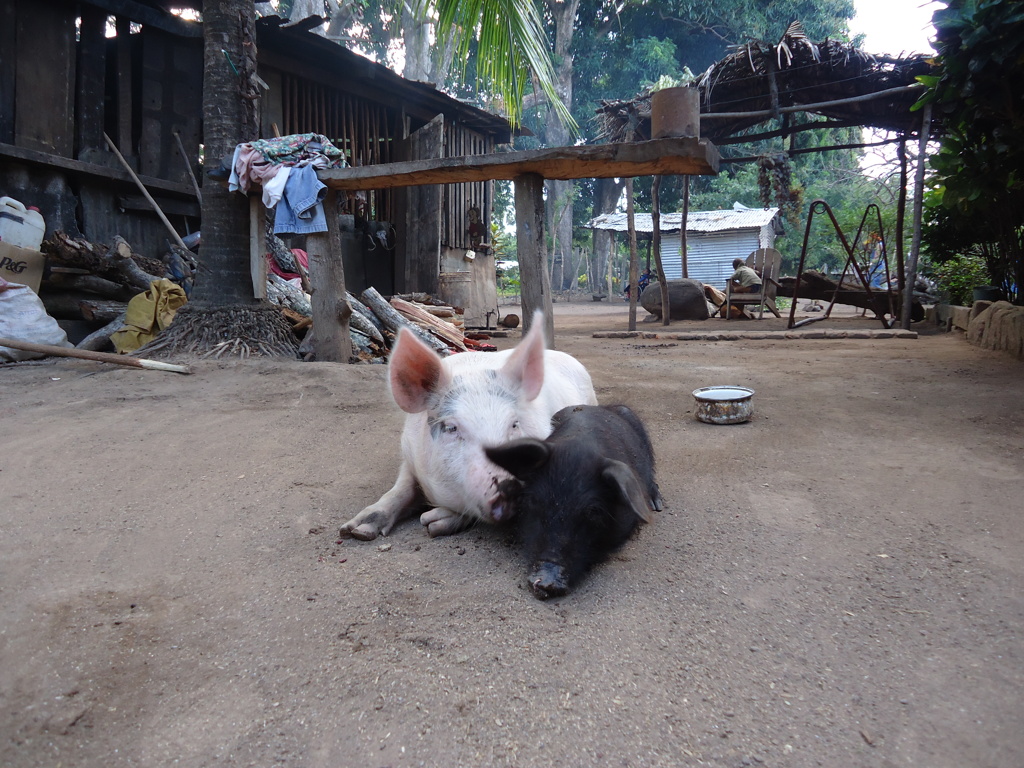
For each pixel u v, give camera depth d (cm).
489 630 149
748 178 2117
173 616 156
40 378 403
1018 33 362
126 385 382
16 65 525
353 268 785
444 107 863
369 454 277
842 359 513
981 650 139
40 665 136
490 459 169
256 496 232
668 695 126
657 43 1980
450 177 402
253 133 475
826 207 761
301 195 413
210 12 454
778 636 146
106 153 579
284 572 179
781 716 120
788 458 268
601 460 173
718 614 155
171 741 116
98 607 159
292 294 531
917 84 661
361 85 771
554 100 491
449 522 203
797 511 217
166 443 287
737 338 696
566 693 127
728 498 228
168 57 615
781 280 1029
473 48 970
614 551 187
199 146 644
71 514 216
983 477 238
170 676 134
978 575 171
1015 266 569
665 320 919
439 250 791
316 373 404
